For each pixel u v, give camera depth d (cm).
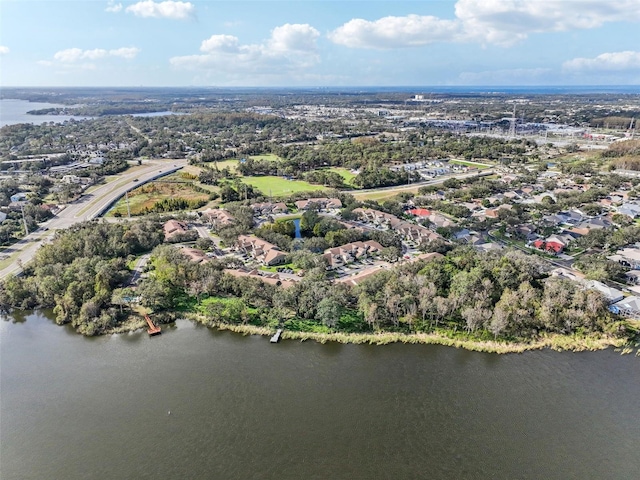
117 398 9325
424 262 14238
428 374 10119
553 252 17212
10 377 10038
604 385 9744
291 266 15812
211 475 7450
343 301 12388
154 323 12275
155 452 7925
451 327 11806
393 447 8050
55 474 7500
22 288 13412
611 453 7950
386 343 11281
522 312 11400
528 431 8444
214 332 11931
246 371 10231
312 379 9944
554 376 10031
